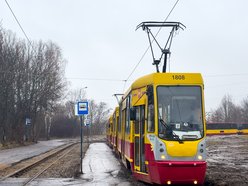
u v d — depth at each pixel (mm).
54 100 67688
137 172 16078
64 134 111938
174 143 13742
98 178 17875
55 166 24500
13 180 17047
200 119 14180
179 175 13523
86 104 20719
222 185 15000
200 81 14586
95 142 73438
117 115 29391
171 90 14406
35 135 73438
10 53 53812
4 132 54375
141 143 15672
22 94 59656
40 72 63469
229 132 94062
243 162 24672
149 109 14641
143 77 15992
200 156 13750
